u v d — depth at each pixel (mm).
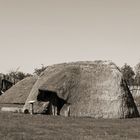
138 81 98312
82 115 41156
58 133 27016
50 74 46094
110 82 43062
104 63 45281
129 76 101688
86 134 27438
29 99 44906
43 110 42438
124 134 28391
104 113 41094
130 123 34250
